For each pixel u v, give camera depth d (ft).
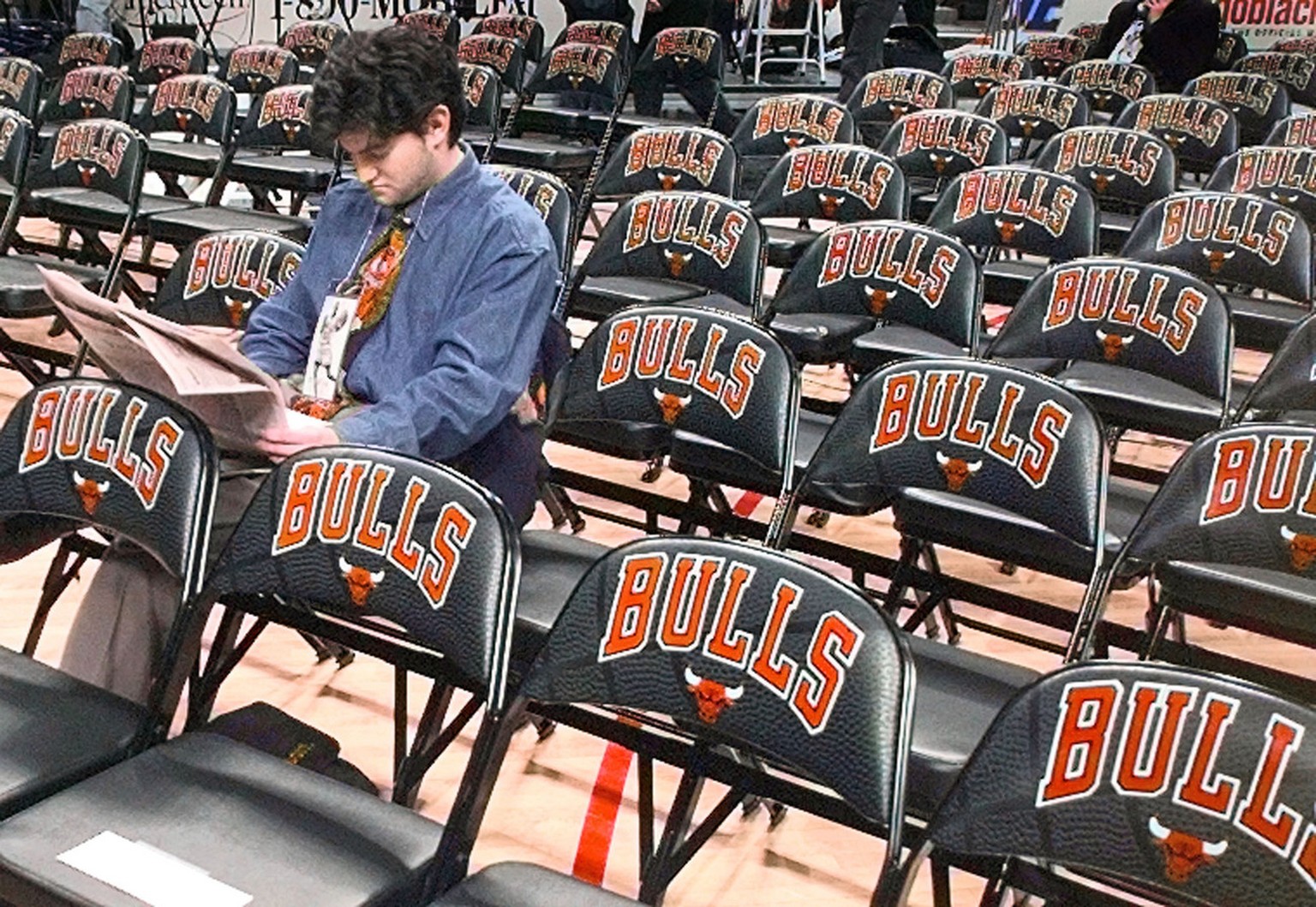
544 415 9.05
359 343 8.07
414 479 6.12
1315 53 25.13
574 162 19.52
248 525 6.40
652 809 7.32
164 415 6.57
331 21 27.48
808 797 5.81
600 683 5.83
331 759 7.97
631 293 13.39
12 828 5.51
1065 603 11.78
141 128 17.60
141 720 6.33
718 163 14.99
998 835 5.19
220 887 5.30
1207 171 18.15
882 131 20.16
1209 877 4.87
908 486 8.00
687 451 9.62
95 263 16.56
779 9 32.86
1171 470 7.52
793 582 5.57
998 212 13.44
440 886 5.61
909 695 5.32
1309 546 7.06
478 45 22.50
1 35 25.70
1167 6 24.36
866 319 13.04
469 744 9.19
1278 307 13.43
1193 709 4.92
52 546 11.55
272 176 17.19
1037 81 19.90
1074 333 10.51
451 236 7.84
